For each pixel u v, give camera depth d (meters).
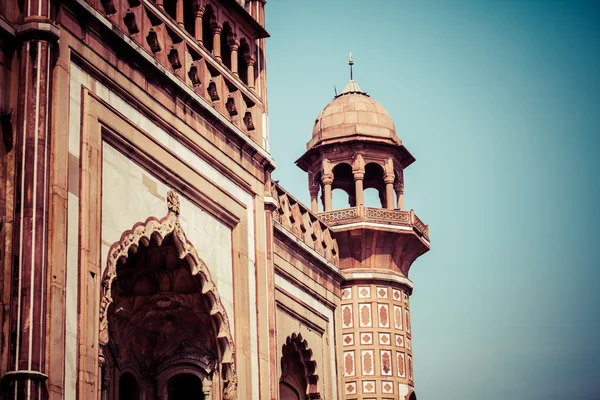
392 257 31.09
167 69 21.31
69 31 18.89
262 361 22.95
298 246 27.67
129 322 22.89
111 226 19.38
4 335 16.70
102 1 20.08
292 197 28.16
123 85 20.12
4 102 17.69
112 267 19.12
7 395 16.31
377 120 32.12
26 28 17.94
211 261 22.09
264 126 25.05
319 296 28.56
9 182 17.50
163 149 21.06
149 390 23.47
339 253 30.80
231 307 22.48
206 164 22.41
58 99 18.25
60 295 17.41
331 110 32.53
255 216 23.91
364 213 30.58
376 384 29.83
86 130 18.92
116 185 19.69
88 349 17.97
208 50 24.55
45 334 16.88
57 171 17.91
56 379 16.98
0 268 17.06
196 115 22.23
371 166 32.66
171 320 23.12
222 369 21.95
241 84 24.23
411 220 31.16
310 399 27.66
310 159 32.50
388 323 30.47
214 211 22.47
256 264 23.59
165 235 20.80
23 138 17.52
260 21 25.86
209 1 23.80
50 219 17.59
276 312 26.23
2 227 17.23
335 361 28.89
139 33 20.88
